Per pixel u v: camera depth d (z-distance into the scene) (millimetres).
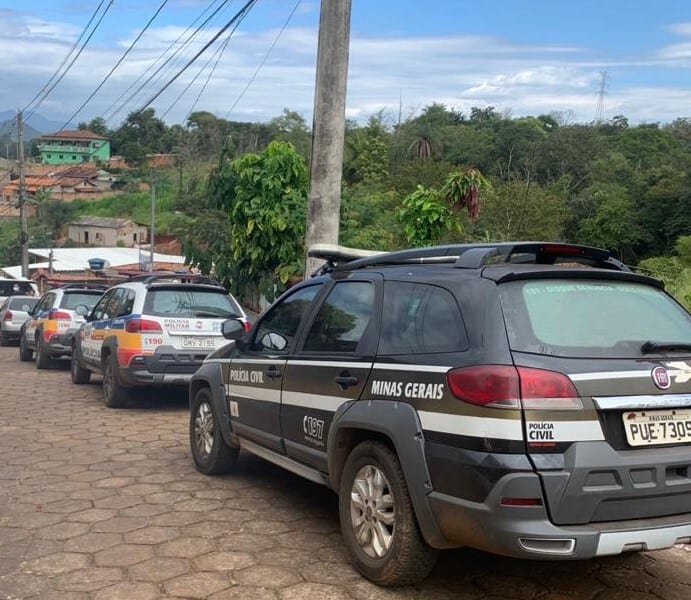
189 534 5020
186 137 81000
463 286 3916
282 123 67188
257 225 12109
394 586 4117
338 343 4719
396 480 3938
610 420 3543
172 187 72875
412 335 4102
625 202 50750
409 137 68312
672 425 3668
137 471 6680
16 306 23391
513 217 37594
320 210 8836
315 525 5238
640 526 3471
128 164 88875
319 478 4871
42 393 11664
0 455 7273
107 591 4094
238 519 5352
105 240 71250
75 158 97812
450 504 3586
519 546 3373
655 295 4262
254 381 5645
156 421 9156
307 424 4863
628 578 4402
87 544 4816
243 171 12297
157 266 48250
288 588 4145
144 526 5176
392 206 26453
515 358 3531
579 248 4336
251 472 6672
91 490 6059
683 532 3553
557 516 3371
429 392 3783
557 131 69312
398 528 3914
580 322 3799
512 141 69875
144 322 9320
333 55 8758
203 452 6574
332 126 8789
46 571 4375
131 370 9320
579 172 63250
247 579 4266
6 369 15617
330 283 5145
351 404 4352
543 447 3396
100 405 10406
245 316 9945
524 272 3855
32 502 5715
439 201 11000
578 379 3500
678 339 4023
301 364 4988
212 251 14156
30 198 60812
